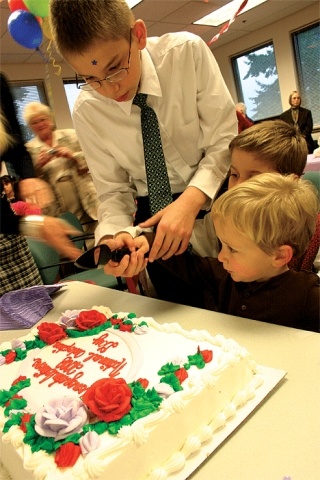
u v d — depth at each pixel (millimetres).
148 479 552
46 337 953
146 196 1394
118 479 532
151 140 1220
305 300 939
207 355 733
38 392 740
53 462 546
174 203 1074
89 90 1254
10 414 675
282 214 868
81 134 1347
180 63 1160
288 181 928
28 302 1220
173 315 1052
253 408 657
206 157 1230
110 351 848
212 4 4465
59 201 2328
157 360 773
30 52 3137
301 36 5836
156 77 1165
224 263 957
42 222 1047
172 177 1339
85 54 910
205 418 638
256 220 861
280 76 6203
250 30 6129
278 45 6035
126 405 610
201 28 5371
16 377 823
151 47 1185
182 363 733
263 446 582
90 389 647
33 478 546
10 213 1072
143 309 1135
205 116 1236
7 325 1177
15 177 1270
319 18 5469
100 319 1009
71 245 1076
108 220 1278
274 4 5109
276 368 749
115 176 1386
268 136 1156
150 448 565
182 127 1251
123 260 993
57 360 854
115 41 912
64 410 608
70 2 873
